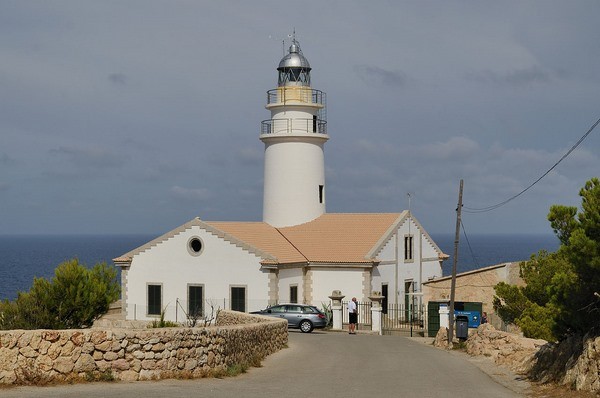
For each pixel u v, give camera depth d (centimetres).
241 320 3656
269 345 3067
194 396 1891
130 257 5284
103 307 3112
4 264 17062
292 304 4691
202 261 5175
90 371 2030
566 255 2225
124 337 2081
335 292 5078
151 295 5256
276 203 5809
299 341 3788
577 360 2095
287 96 5794
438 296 5181
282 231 5734
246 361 2628
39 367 1972
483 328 3344
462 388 2217
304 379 2339
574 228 2228
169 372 2150
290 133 5756
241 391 2020
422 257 6028
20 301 2894
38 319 2861
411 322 5166
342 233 5628
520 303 3897
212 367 2323
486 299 5003
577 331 2256
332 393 2056
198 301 5172
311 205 5809
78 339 2022
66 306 2952
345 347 3522
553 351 2359
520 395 2094
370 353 3259
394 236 5597
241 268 5103
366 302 5288
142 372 2100
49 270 14725
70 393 1847
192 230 5200
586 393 1952
